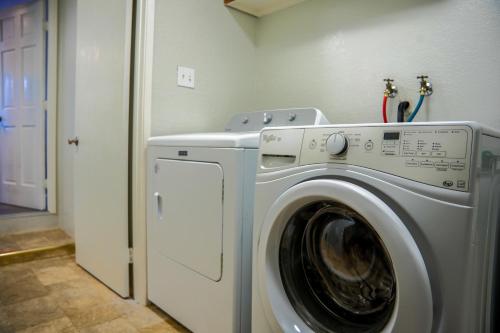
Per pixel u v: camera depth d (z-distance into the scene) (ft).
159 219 5.10
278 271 3.35
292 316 3.24
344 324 3.10
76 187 7.13
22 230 9.11
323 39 6.01
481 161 2.31
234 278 3.87
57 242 8.14
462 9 4.42
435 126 2.40
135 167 5.52
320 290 3.36
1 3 10.66
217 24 6.51
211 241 4.14
